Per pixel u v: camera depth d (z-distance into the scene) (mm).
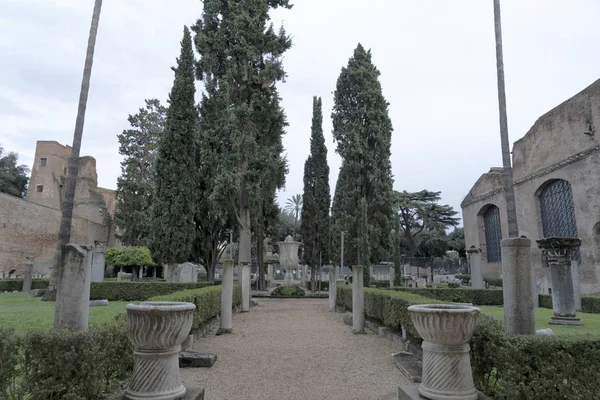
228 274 10797
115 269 39156
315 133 33312
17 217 32875
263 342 9312
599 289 22188
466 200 40500
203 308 9758
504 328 4746
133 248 36000
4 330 3746
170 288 17219
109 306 13500
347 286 15508
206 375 6422
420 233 61250
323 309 17438
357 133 25281
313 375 6426
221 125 20953
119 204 41000
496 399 4324
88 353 3863
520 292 4629
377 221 24516
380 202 24406
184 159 21422
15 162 51719
